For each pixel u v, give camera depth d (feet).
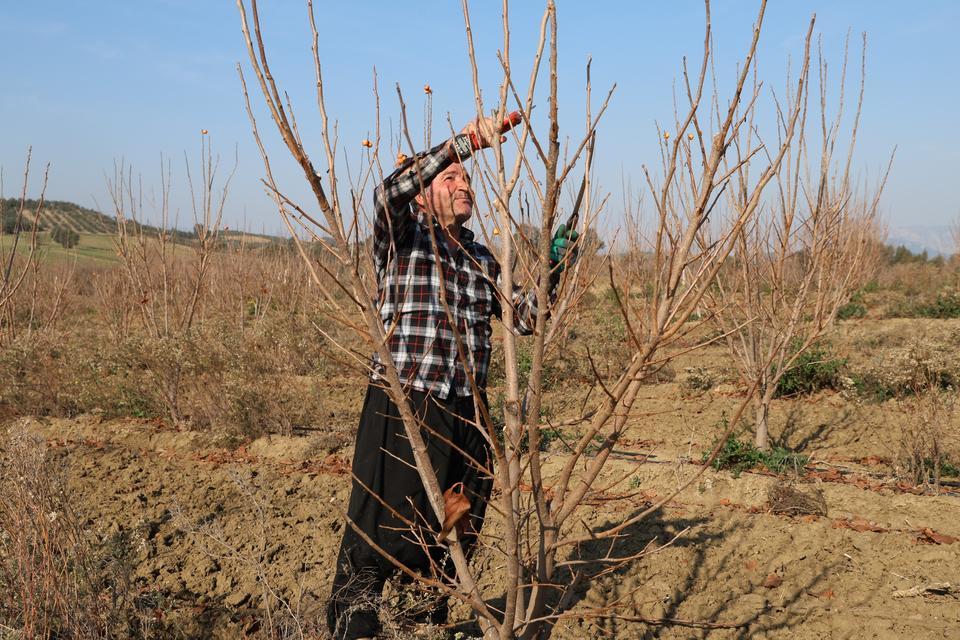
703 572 12.55
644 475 16.46
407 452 9.11
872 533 13.46
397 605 10.37
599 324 29.99
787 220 16.01
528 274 6.54
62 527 9.32
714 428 21.27
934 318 43.37
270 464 19.06
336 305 6.67
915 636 10.27
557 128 5.57
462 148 7.45
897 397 21.94
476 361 9.34
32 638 8.52
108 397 23.40
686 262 6.08
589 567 12.75
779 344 17.37
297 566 13.07
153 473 18.62
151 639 10.55
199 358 22.06
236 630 10.98
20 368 24.73
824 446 19.79
